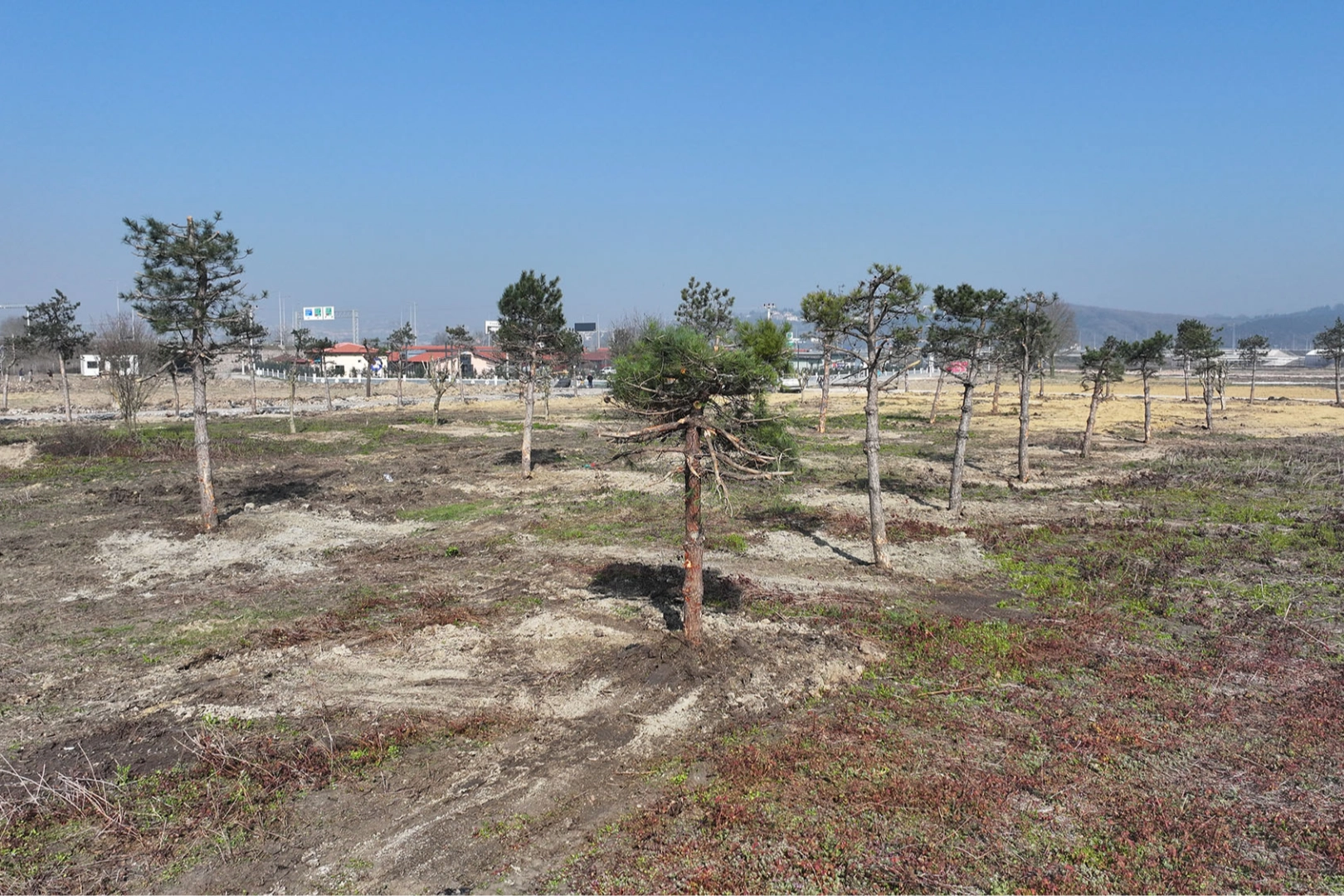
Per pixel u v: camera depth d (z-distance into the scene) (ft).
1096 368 124.57
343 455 110.52
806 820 25.03
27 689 34.99
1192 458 103.09
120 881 22.40
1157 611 45.55
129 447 106.93
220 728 31.42
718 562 56.65
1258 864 22.77
